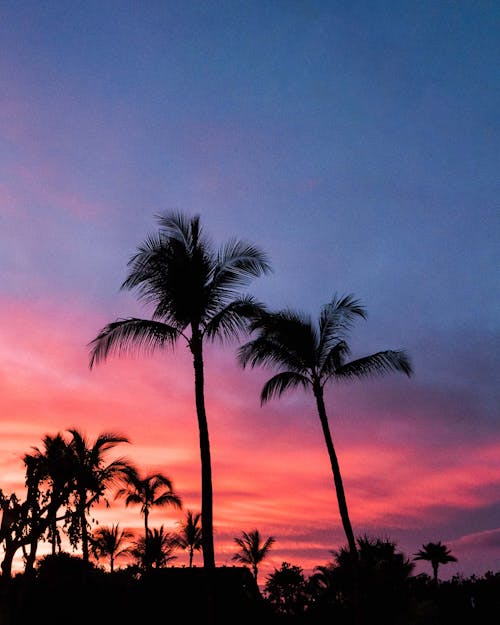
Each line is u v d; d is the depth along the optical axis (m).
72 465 23.50
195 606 33.06
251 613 33.38
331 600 24.73
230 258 16.58
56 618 23.61
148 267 15.89
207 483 14.29
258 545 50.94
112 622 26.30
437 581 22.17
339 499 19.69
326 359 21.14
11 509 21.22
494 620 20.17
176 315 15.92
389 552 21.45
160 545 43.22
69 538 22.86
